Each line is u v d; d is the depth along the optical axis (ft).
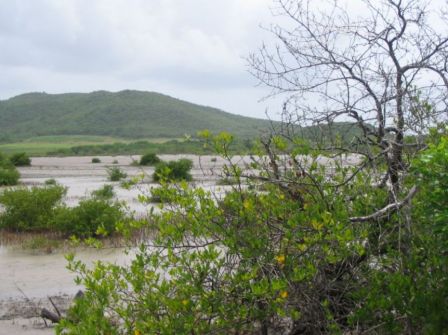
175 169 84.48
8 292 29.86
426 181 13.65
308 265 13.57
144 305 13.94
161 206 15.71
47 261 37.06
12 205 48.85
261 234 14.65
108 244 40.70
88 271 15.81
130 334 14.14
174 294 14.79
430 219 14.12
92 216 45.24
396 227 15.42
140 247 16.20
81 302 14.56
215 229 14.80
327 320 14.39
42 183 101.04
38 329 23.50
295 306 14.43
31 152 307.37
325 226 13.91
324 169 16.52
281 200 15.62
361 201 15.70
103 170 145.38
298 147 15.55
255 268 13.93
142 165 157.69
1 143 458.50
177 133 488.02
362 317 14.15
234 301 14.29
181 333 13.41
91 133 520.01
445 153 13.10
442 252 14.80
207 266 14.33
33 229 49.16
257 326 15.90
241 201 15.07
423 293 14.17
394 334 14.73
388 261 14.96
